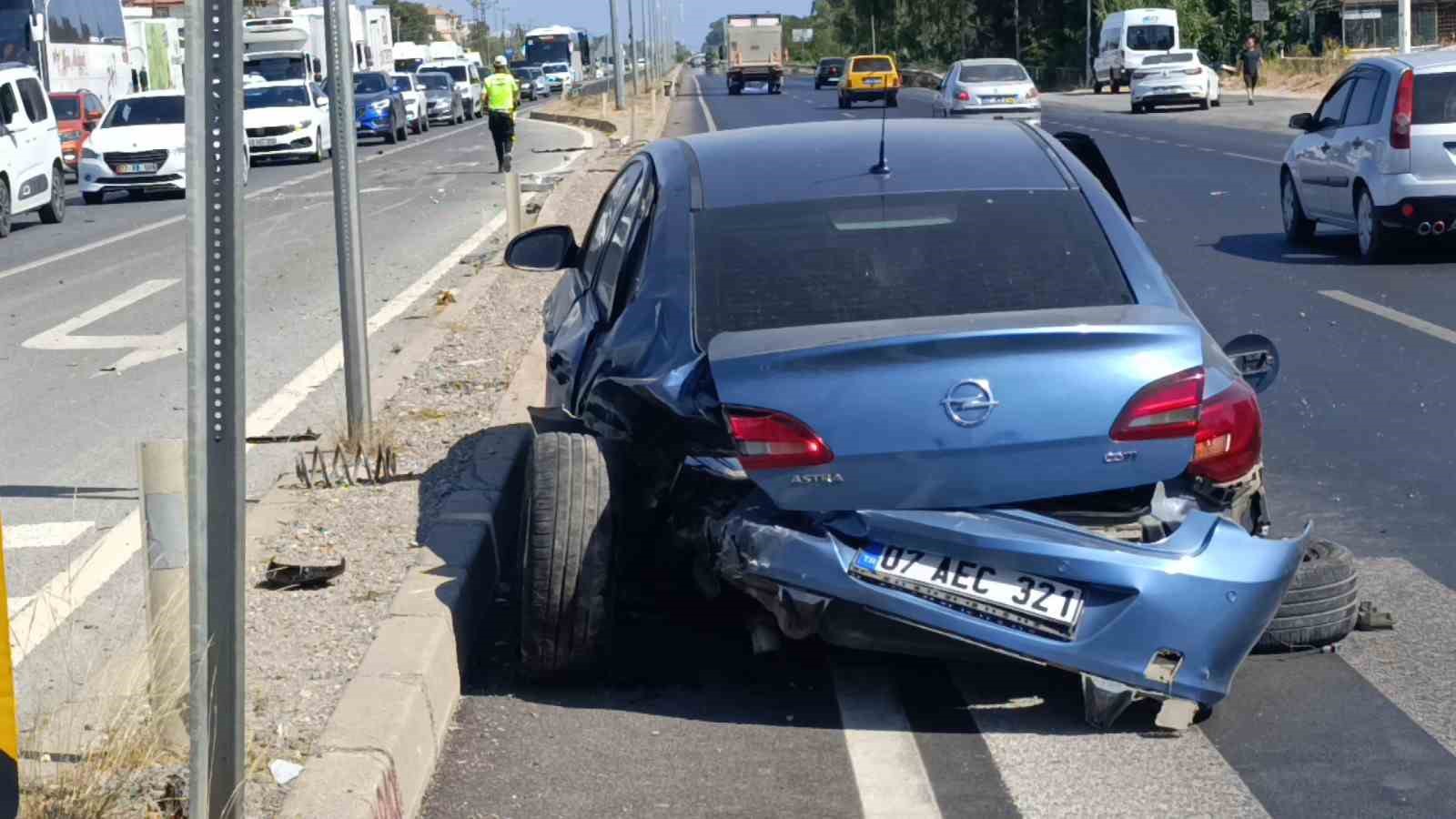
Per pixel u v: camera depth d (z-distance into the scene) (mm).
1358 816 4059
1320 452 7879
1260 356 5578
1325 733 4559
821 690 5059
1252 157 27266
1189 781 4297
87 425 9406
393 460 7305
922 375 4445
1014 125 6043
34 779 3820
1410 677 4941
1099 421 4438
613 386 5047
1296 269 14078
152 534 4109
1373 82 14508
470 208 22500
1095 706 4496
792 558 4484
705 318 4949
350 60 7508
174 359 11641
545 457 4980
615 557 4914
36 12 37062
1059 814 4133
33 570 6500
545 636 4895
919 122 6164
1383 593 5750
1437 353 10039
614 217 6426
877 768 4453
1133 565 4293
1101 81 67562
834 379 4480
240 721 3387
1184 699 4383
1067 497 4594
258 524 6434
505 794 4344
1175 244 16281
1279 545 4414
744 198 5398
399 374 9875
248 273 16453
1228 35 73438
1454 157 13742
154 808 3834
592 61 130750
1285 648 5098
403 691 4441
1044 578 4363
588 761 4551
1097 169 6523
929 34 103188
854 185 5406
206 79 3141
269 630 5148
